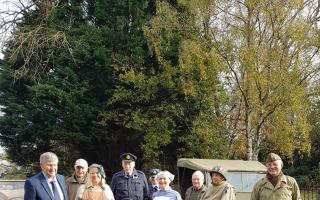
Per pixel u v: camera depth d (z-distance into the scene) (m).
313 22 17.83
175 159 20.80
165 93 20.00
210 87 19.00
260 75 17.05
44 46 20.98
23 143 21.95
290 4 17.17
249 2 17.56
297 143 17.86
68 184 8.38
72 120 20.25
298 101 17.17
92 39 20.70
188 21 19.28
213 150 18.91
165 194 8.00
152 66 20.80
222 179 7.48
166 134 19.16
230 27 18.02
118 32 21.02
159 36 19.36
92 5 22.48
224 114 19.50
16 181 9.77
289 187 6.86
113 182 8.70
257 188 7.06
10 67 21.67
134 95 19.94
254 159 18.39
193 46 17.77
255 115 18.30
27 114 20.81
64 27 21.52
